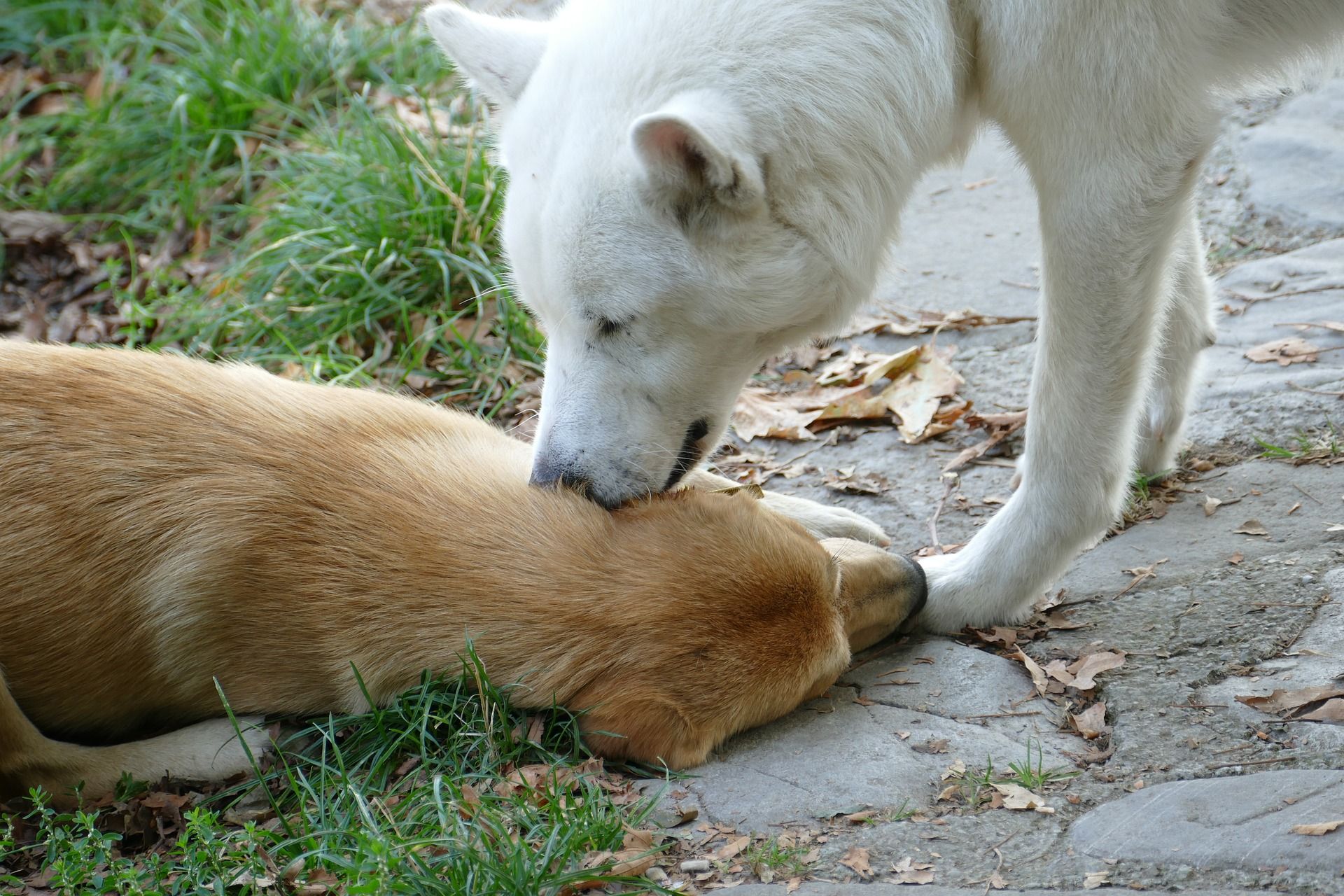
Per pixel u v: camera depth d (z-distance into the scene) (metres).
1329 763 2.15
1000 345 2.81
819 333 2.38
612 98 2.27
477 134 3.11
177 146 3.27
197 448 2.29
